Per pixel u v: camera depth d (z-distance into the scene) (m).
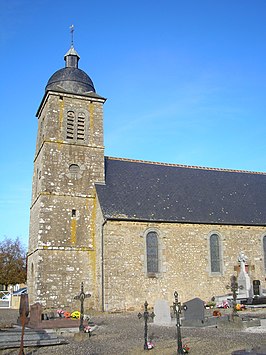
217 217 25.19
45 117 25.52
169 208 24.67
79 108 25.83
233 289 17.27
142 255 22.66
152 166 28.72
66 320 16.08
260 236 25.94
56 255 22.44
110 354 10.42
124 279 21.89
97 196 23.84
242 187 29.58
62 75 26.55
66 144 24.69
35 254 23.11
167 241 23.50
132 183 26.00
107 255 21.91
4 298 33.31
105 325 16.41
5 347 11.36
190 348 10.85
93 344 12.04
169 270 23.03
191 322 15.82
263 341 11.71
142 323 16.92
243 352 9.27
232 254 24.81
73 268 22.58
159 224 23.59
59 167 24.09
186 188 27.33
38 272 21.78
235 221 25.30
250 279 23.81
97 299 22.20
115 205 23.38
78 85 26.28
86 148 25.14
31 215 26.45
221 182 29.47
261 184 30.75
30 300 23.72
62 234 22.94
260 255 25.52
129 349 11.04
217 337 12.58
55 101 25.23
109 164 27.27
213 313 17.44
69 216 23.44
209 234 24.61
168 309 16.83
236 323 15.06
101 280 21.78
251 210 26.95
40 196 23.14
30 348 11.51
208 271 23.88
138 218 22.91
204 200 26.58
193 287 23.25
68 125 25.20
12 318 20.34
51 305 21.56
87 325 14.77
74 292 22.25
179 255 23.52
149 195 25.31
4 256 50.28
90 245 23.38
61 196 23.58
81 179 24.45
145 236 23.06
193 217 24.53
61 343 12.24
